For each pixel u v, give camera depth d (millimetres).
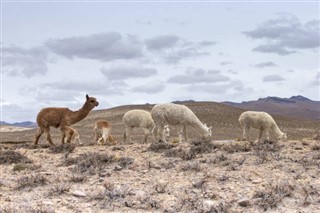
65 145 18266
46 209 9523
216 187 11195
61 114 20594
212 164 13891
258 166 13352
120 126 88875
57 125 20859
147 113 24797
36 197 10867
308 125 100375
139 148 17422
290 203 9859
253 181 11531
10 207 9828
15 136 79312
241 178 11969
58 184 12016
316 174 12195
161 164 14047
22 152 18203
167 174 12867
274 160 14008
